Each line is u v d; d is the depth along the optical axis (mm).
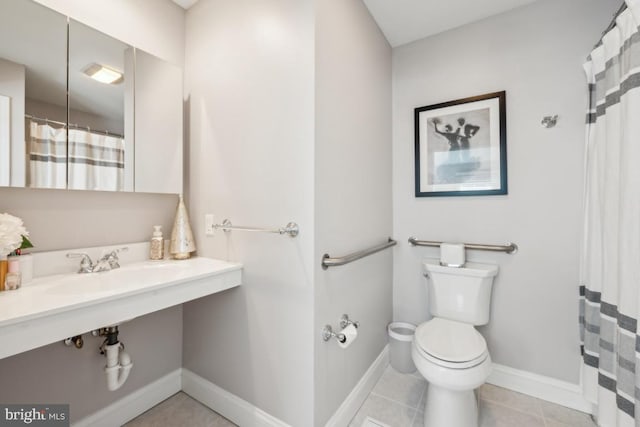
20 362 1128
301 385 1205
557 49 1572
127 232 1481
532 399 1605
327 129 1262
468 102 1794
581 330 1488
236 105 1431
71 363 1255
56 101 1190
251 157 1370
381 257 1877
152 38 1539
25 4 1112
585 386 1394
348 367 1458
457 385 1180
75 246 1289
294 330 1228
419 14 1720
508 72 1696
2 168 1056
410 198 2012
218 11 1518
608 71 1203
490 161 1734
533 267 1641
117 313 972
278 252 1276
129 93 1422
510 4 1644
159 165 1535
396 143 2049
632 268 1013
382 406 1554
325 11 1240
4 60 1062
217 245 1529
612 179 1176
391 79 2045
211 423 1430
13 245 997
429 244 1893
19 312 779
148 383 1536
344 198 1414
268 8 1304
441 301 1722
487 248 1711
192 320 1639
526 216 1655
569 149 1546
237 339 1429
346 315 1435
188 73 1669
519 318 1679
